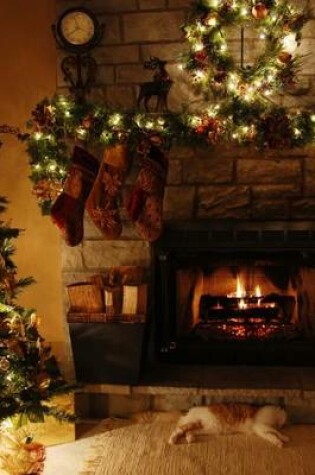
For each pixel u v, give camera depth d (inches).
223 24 108.7
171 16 115.3
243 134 110.1
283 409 115.7
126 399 120.8
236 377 119.6
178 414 119.0
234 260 122.0
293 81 109.4
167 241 121.9
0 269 100.6
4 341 96.4
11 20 118.6
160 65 112.5
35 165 116.0
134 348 114.7
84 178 113.8
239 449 107.2
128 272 118.3
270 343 122.7
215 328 124.3
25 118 121.2
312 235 119.5
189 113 112.1
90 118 111.3
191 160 120.1
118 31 116.3
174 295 124.5
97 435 113.7
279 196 119.8
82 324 114.4
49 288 126.4
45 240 125.0
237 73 108.6
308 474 99.0
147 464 103.2
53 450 108.8
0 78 120.2
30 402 94.7
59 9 116.5
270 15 106.6
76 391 116.2
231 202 120.7
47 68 119.3
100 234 123.0
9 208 124.3
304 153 118.2
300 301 123.0
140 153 111.9
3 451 96.2
